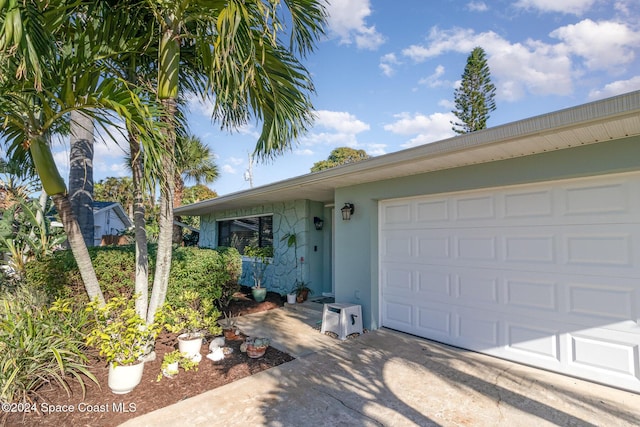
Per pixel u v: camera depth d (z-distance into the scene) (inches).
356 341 193.0
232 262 266.4
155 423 111.5
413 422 112.0
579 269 141.6
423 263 197.9
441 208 189.9
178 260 216.8
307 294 308.2
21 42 98.8
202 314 183.8
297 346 186.1
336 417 115.3
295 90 171.0
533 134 120.6
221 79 153.7
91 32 143.9
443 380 141.6
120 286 192.5
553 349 147.5
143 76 175.3
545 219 151.4
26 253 279.4
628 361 129.3
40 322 137.1
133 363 134.1
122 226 871.7
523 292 157.2
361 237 223.3
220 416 115.9
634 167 121.3
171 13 143.4
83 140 269.3
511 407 120.0
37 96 131.3
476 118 673.6
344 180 214.4
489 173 161.5
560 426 108.0
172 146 146.6
